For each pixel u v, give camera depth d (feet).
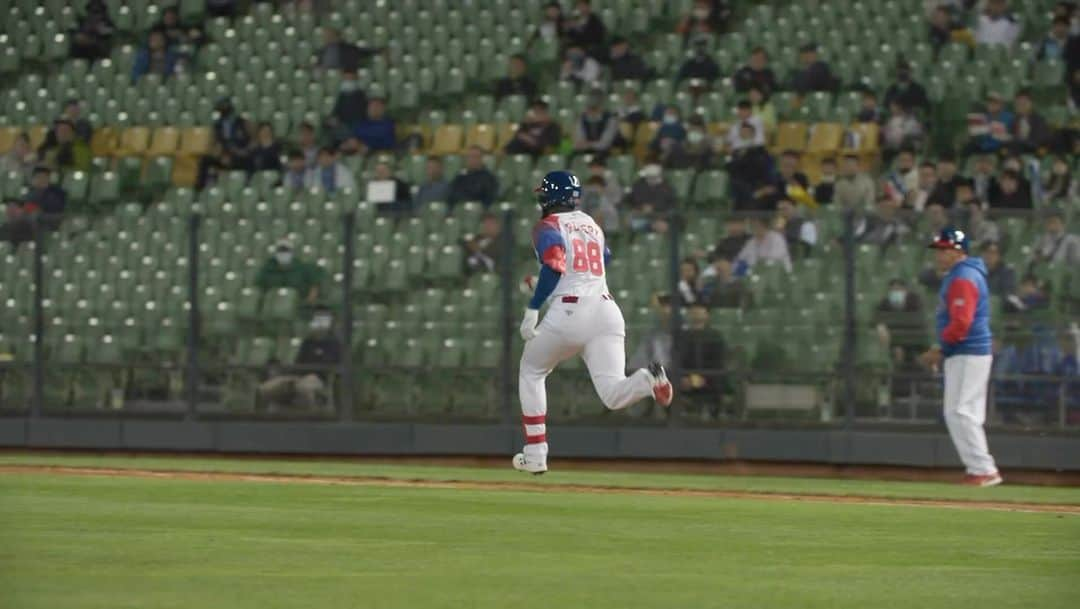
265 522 118.73
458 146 268.41
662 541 109.19
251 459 217.15
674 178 243.60
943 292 171.32
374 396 213.87
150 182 278.26
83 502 134.31
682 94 259.80
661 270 204.23
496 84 279.08
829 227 199.31
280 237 217.77
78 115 288.30
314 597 82.79
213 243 220.23
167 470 183.52
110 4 306.14
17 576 89.92
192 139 283.38
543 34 283.38
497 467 207.62
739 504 139.64
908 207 230.07
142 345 221.05
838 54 269.03
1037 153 240.53
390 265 213.87
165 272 221.05
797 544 108.78
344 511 127.75
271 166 269.44
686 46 275.80
